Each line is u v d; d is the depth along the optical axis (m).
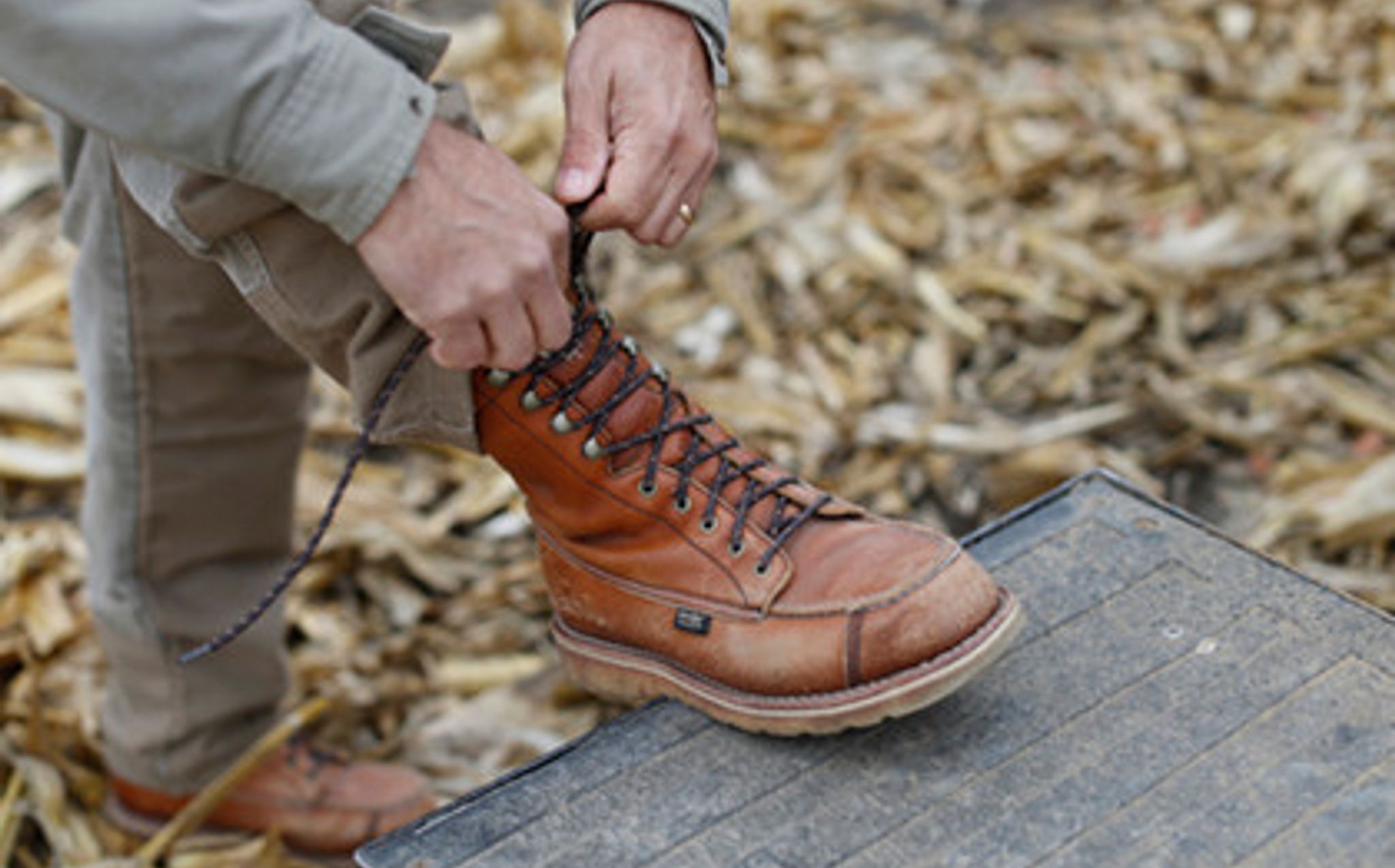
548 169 4.02
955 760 1.67
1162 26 4.58
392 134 1.44
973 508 3.20
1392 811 1.56
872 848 1.58
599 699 2.82
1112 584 1.90
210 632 2.32
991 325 3.65
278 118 1.42
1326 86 4.32
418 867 1.60
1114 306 3.66
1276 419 3.34
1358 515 3.02
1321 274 3.71
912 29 4.61
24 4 1.37
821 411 3.41
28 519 3.13
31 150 4.08
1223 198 3.95
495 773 2.69
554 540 1.81
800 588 1.70
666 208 1.73
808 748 1.71
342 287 1.59
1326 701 1.70
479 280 1.49
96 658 2.81
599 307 1.75
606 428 1.72
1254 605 1.85
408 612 3.01
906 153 4.12
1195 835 1.55
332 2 1.52
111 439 2.14
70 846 2.49
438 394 1.65
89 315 2.07
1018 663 1.78
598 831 1.63
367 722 2.79
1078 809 1.60
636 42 1.73
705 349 3.58
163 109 1.41
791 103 4.30
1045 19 4.64
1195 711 1.70
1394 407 3.35
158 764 2.41
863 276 3.76
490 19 4.60
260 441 2.21
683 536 1.74
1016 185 4.00
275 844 2.47
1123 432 3.34
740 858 1.58
